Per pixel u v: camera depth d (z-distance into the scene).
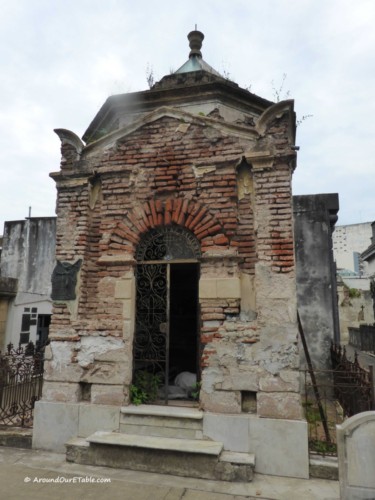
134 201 6.04
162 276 5.95
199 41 9.08
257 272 5.30
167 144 6.07
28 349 8.88
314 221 9.97
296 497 4.27
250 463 4.64
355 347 19.28
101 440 5.03
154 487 4.47
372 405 4.82
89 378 5.66
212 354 5.28
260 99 7.16
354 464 3.91
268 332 5.13
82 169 6.31
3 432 5.93
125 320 5.69
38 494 4.30
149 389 5.78
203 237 5.61
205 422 5.10
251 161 5.59
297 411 4.89
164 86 7.48
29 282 15.02
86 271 6.02
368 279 25.55
